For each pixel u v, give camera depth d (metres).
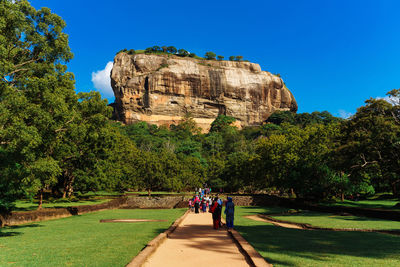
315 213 28.48
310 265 7.06
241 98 172.12
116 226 16.59
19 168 13.73
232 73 174.62
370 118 27.05
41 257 7.99
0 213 16.95
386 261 7.57
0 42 12.41
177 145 120.44
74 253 8.52
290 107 193.25
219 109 171.12
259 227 16.55
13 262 7.42
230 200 15.21
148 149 112.50
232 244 10.35
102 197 45.84
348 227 15.59
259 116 175.25
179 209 37.50
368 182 37.38
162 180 53.38
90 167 33.53
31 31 15.32
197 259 7.99
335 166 30.53
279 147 42.91
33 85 13.64
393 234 13.61
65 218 23.05
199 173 68.94
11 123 12.64
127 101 159.00
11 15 13.59
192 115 166.25
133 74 164.12
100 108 22.72
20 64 14.90
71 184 39.16
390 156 27.38
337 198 43.84
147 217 23.67
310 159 37.62
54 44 15.86
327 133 37.97
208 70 170.12
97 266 7.02
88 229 15.12
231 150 118.00
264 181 51.56
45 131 14.54
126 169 46.50
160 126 157.50
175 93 162.75
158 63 166.50
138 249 9.13
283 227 16.64
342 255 8.37
